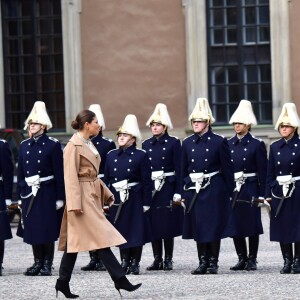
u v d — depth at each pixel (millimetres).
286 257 29406
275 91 52250
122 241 24672
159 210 31672
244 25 52812
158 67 53250
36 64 54688
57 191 30641
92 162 24906
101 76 53719
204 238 29484
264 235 40250
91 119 25016
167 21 53062
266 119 52688
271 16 52219
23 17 54719
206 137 30109
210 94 53094
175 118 53125
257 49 52750
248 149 31141
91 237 24609
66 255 24844
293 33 52375
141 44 53312
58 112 54469
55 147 30703
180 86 53094
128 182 30469
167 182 31906
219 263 32344
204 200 29766
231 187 29984
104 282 27703
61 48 54375
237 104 52875
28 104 54875
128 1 53312
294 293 24484
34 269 30266
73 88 53875
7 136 46812
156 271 30844
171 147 31984
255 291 24953
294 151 29625
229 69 52938
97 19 53625
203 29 52875
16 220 47250
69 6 53719
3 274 30641
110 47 53562
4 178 31203
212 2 52969
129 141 30734
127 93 53500
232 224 30000
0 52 54656
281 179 29625
